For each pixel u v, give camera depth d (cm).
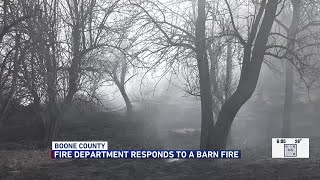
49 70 2022
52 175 1423
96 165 1627
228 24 1702
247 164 1538
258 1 1723
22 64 1919
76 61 2141
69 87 2164
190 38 1717
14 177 1416
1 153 1930
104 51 2177
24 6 1909
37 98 2125
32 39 1886
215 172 1409
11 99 1978
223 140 1755
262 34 1686
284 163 1518
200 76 1789
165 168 1512
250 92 1712
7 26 1748
